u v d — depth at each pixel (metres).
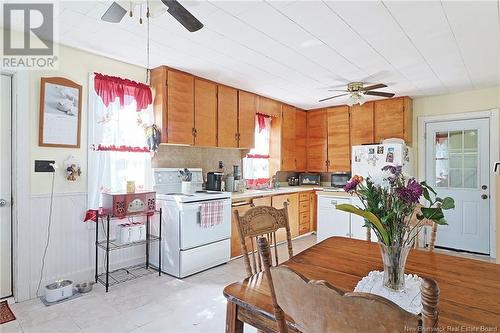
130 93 3.14
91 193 2.86
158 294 2.63
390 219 1.15
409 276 1.32
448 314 0.98
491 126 3.91
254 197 3.94
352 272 1.39
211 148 4.18
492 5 1.95
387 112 4.53
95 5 2.03
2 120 2.46
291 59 2.96
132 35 2.46
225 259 3.47
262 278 1.30
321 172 5.64
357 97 3.73
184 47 2.70
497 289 1.19
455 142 4.21
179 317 2.24
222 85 3.85
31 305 2.39
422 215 1.17
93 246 2.91
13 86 2.48
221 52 2.80
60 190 2.69
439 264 1.51
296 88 4.06
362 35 2.42
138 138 3.20
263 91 4.23
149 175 3.32
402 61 3.00
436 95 4.34
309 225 5.11
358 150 4.36
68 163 2.71
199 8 2.01
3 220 2.47
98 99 2.91
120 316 2.24
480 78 3.54
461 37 2.44
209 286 2.82
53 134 2.63
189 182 3.36
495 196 3.56
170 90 3.24
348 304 0.68
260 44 2.61
